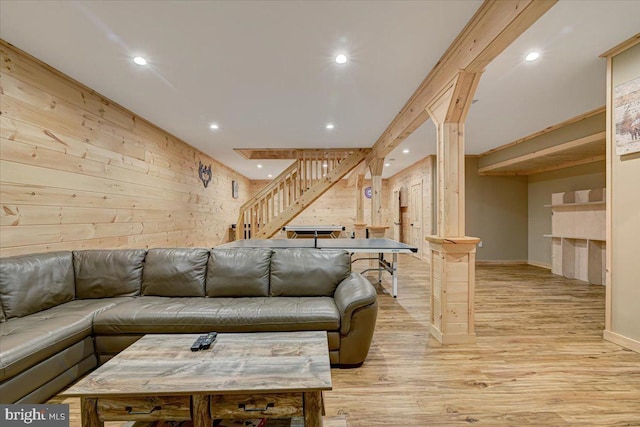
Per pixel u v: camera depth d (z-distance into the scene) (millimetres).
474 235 6469
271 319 2088
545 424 1549
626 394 1796
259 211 6254
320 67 2535
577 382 1927
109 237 3205
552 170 5816
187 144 5156
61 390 1804
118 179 3354
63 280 2371
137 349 1519
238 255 2705
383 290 4395
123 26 1970
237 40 2139
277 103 3336
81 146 2826
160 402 1214
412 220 7891
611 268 2490
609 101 2420
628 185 2330
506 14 1624
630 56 2256
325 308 2176
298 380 1235
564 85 2930
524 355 2305
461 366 2146
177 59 2395
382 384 1926
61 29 1995
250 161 6824
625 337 2398
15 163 2223
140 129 3773
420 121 3148
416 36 2115
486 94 3135
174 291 2602
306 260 2682
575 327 2877
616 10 1826
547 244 6000
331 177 5660
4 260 1999
